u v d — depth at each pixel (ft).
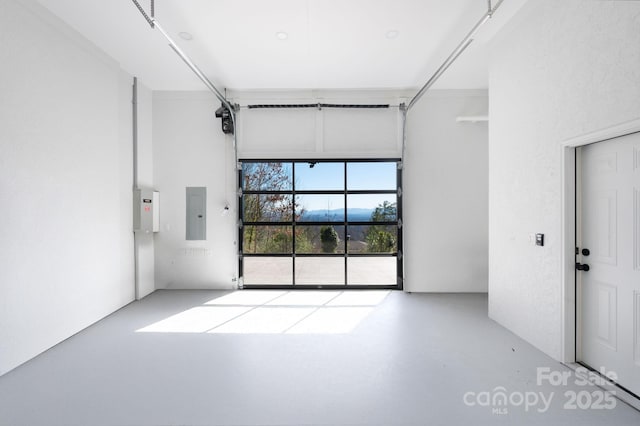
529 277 9.24
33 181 8.50
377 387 7.06
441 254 15.20
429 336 9.89
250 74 13.55
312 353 8.74
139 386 7.09
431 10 9.30
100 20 9.59
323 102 15.26
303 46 11.27
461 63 12.55
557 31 8.00
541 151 8.65
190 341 9.53
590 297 7.64
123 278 12.83
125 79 13.01
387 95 15.24
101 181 11.39
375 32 10.42
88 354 8.65
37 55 8.63
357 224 15.49
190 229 15.42
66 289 9.65
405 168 15.19
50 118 9.07
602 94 6.77
